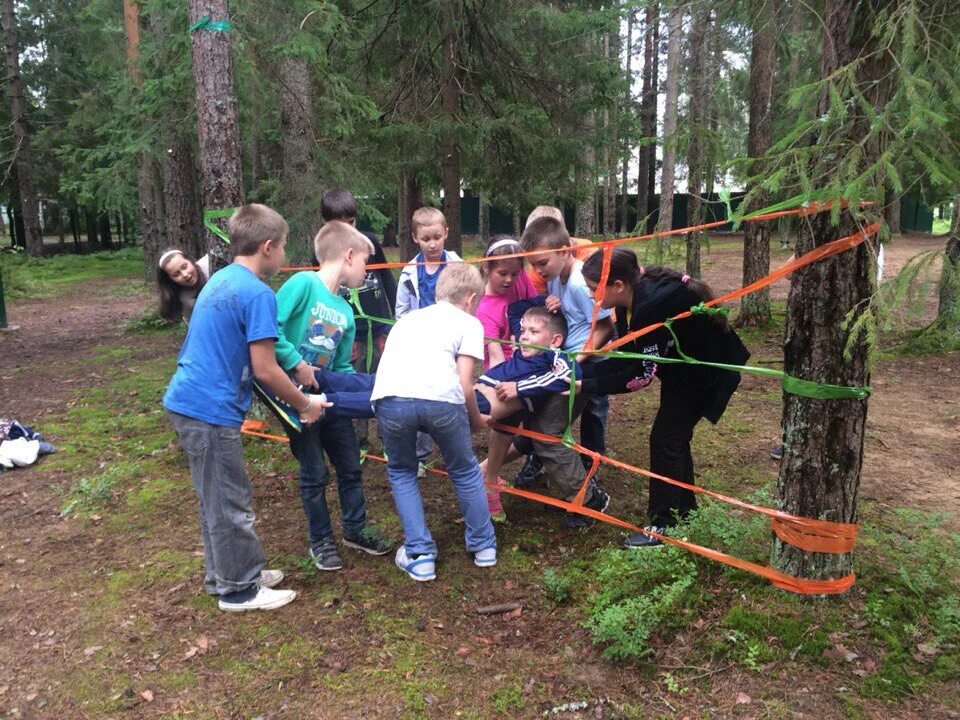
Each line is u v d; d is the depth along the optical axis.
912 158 2.06
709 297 3.03
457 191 9.92
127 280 17.73
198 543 3.52
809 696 2.33
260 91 8.01
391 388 3.00
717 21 4.82
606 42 11.27
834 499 2.62
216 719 2.34
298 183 9.13
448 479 4.25
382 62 10.26
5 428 4.89
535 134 9.66
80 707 2.39
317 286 3.13
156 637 2.76
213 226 4.78
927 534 3.31
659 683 2.46
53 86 23.05
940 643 2.48
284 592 2.98
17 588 3.12
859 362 2.48
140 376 7.23
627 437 4.95
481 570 3.22
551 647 2.69
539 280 3.92
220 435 2.74
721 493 3.92
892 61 2.25
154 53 7.96
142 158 10.89
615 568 2.95
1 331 10.39
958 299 2.11
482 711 2.37
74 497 4.11
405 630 2.80
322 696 2.44
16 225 29.50
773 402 5.73
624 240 2.81
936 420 5.38
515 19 9.52
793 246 2.66
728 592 2.82
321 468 3.18
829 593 2.66
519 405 3.41
